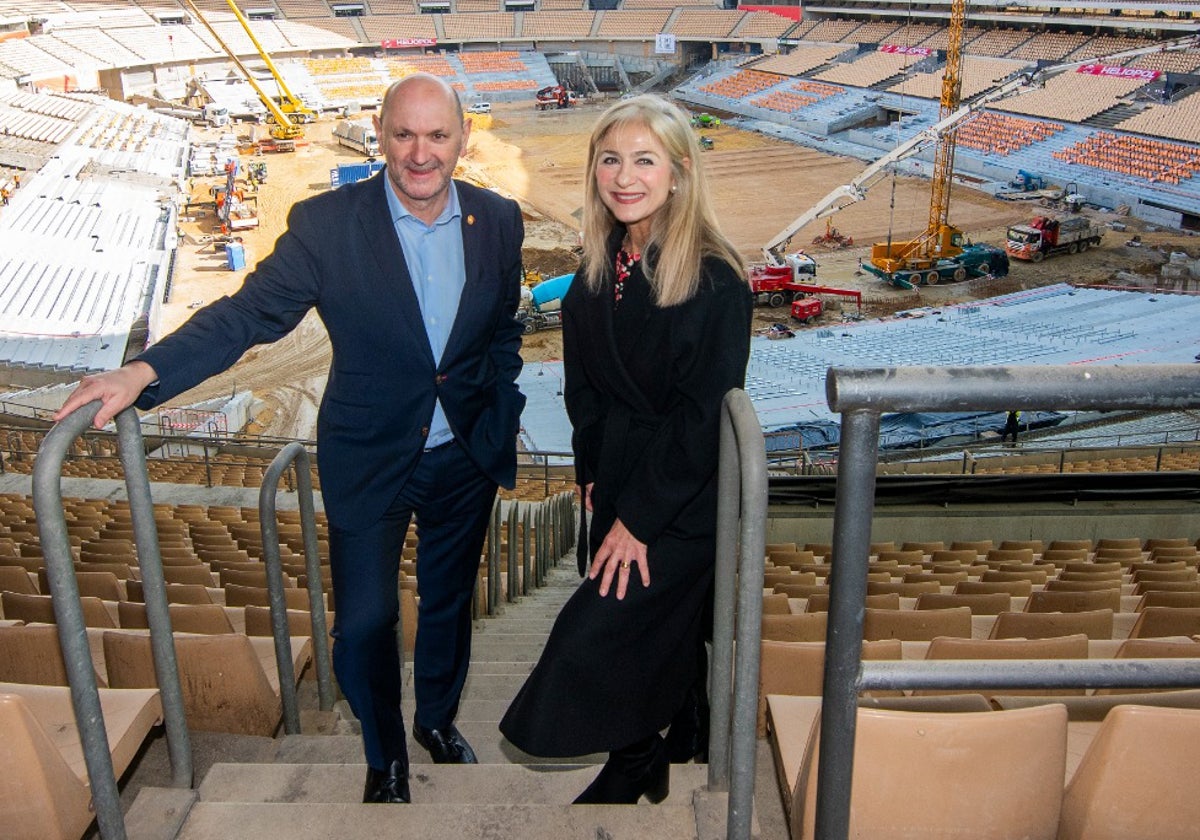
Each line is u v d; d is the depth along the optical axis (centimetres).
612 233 270
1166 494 1177
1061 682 163
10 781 209
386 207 285
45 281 3788
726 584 241
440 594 331
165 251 4291
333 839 243
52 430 211
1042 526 1168
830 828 170
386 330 286
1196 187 4969
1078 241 4416
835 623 157
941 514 1171
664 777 287
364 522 296
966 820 194
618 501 256
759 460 202
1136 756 188
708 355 249
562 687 258
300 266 278
